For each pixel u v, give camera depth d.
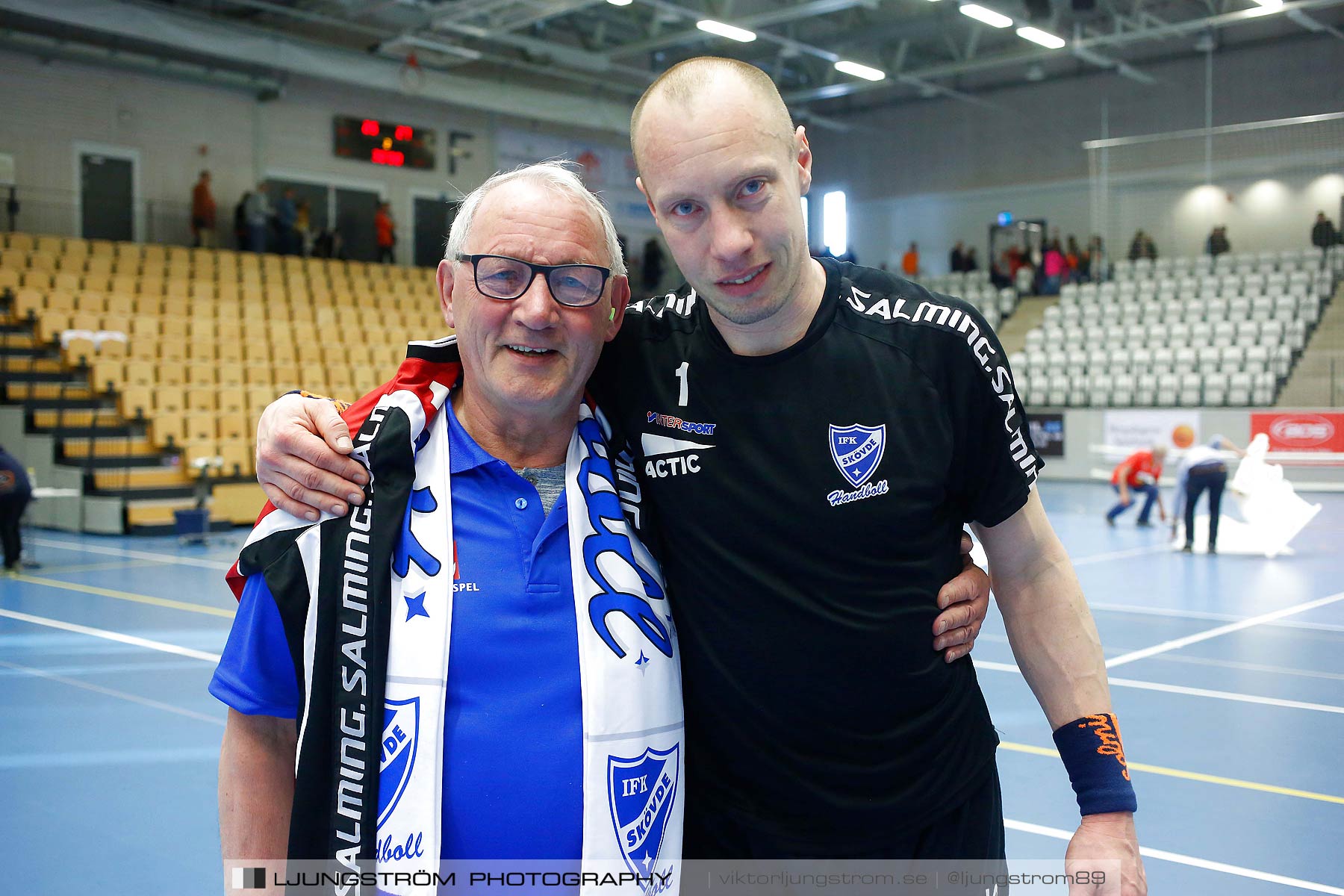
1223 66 20.22
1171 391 17.28
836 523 1.55
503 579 1.54
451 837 1.46
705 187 1.41
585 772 1.49
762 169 1.41
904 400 1.58
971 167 23.39
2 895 3.09
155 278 15.09
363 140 19.70
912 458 1.57
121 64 16.62
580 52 18.34
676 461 1.63
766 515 1.57
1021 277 21.36
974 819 1.65
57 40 15.56
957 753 1.64
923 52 21.47
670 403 1.66
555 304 1.53
